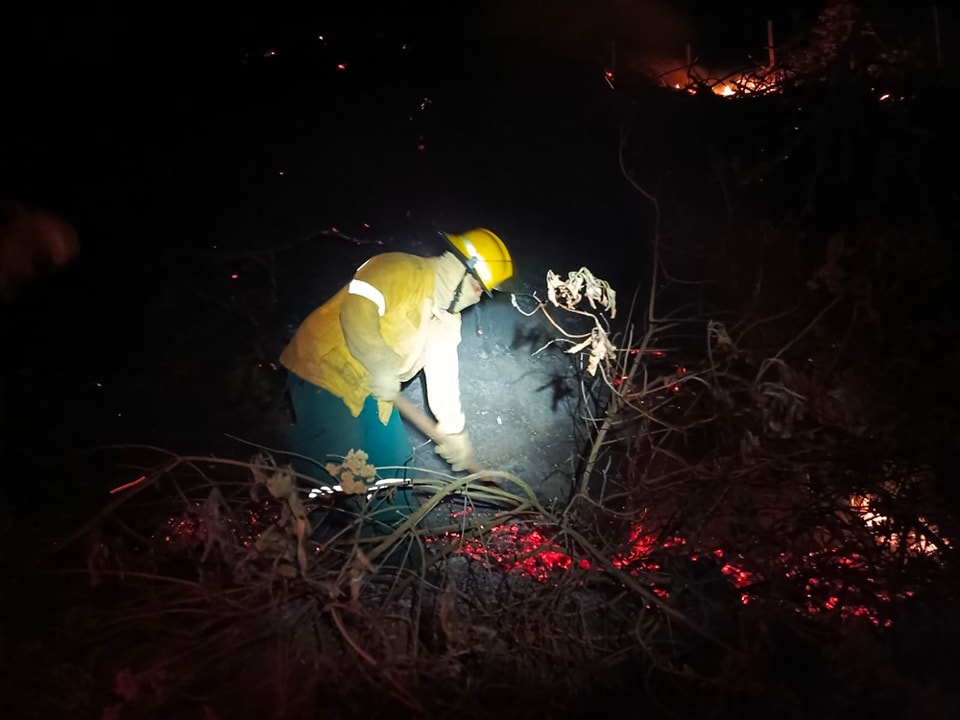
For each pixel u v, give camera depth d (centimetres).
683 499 371
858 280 352
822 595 340
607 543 360
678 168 503
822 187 411
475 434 482
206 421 471
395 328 374
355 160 582
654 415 429
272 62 628
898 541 352
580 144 588
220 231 531
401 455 396
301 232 536
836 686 302
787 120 447
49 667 316
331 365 382
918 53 407
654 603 320
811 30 443
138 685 294
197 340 485
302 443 392
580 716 295
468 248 389
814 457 364
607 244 540
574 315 510
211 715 287
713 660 318
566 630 323
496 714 290
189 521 347
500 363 505
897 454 353
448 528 375
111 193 525
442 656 300
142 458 448
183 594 357
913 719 287
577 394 489
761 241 408
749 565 343
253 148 577
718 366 368
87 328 481
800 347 387
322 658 306
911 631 322
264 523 393
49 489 414
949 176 385
